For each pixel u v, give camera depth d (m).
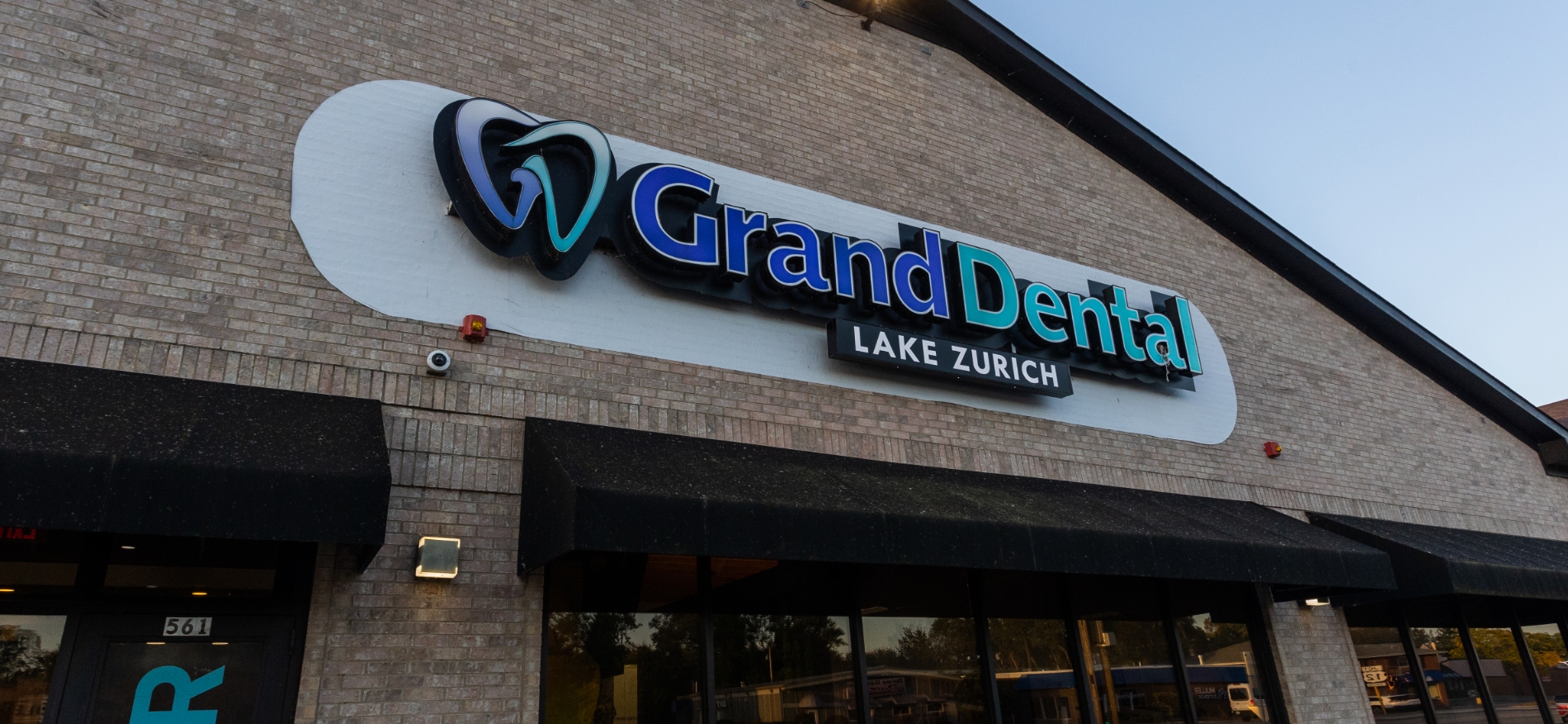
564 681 6.11
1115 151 11.55
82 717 4.78
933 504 6.77
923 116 9.95
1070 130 11.29
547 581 6.24
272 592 5.38
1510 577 9.50
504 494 6.19
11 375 4.82
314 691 5.21
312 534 4.67
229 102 6.22
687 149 8.08
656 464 6.11
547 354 6.73
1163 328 10.14
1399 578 9.30
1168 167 11.65
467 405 6.28
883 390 8.21
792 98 9.00
